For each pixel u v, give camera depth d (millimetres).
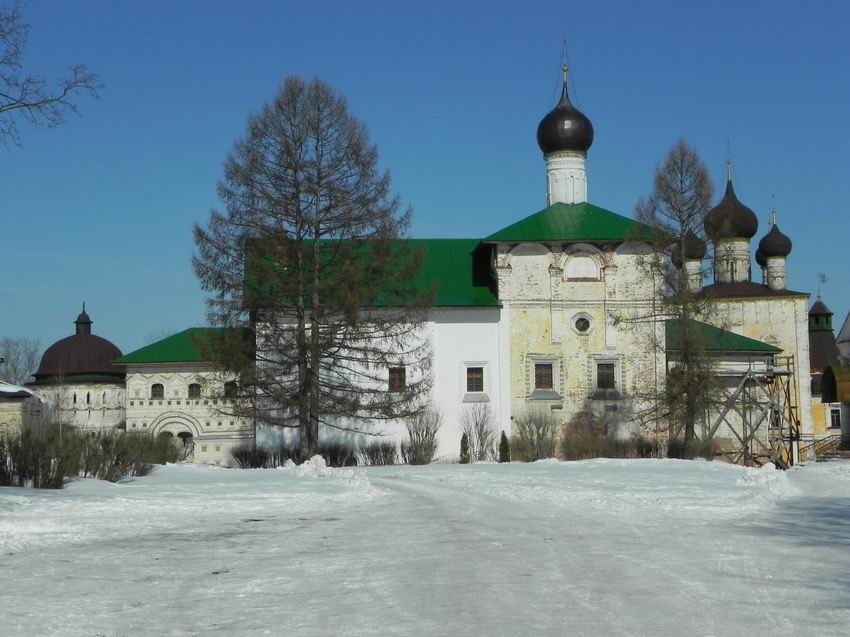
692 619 10398
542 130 64062
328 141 50406
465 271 61156
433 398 57094
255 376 49312
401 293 52500
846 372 70188
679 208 54031
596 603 11336
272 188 49875
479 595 11938
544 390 57750
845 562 14445
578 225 59469
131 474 37188
